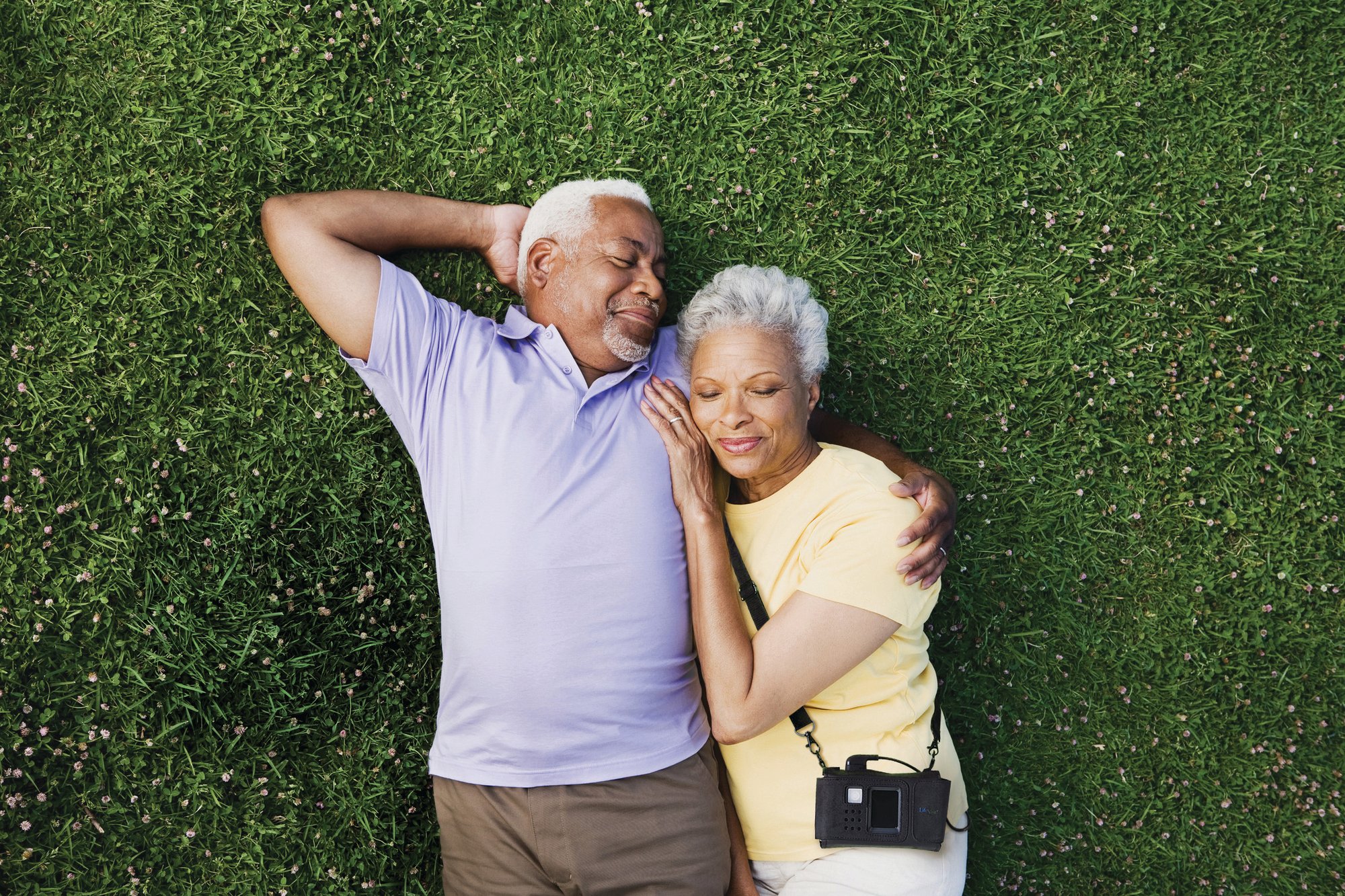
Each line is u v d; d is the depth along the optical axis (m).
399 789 2.18
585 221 1.84
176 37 2.21
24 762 2.07
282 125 2.23
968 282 2.39
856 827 1.60
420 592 2.21
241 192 2.19
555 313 1.86
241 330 2.19
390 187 2.26
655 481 1.76
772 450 1.68
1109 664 2.40
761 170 2.35
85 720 2.10
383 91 2.26
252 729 2.15
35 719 2.09
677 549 1.78
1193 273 2.43
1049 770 2.39
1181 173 2.45
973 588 2.37
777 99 2.35
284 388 2.20
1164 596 2.42
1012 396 2.39
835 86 2.35
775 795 1.71
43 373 2.15
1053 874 2.36
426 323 1.80
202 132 2.20
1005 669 2.38
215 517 2.16
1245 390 2.45
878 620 1.58
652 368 1.91
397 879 2.18
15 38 2.18
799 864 1.71
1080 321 2.42
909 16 2.39
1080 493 2.39
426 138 2.27
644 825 1.69
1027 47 2.41
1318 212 2.47
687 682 1.81
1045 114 2.41
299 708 2.15
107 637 2.12
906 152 2.38
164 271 2.18
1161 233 2.43
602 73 2.32
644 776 1.71
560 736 1.68
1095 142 2.43
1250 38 2.46
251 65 2.22
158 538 2.14
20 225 2.16
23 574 2.11
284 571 2.17
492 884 1.74
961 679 2.37
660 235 1.92
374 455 2.21
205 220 2.19
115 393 2.16
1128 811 2.38
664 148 2.32
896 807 1.59
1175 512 2.43
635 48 2.32
